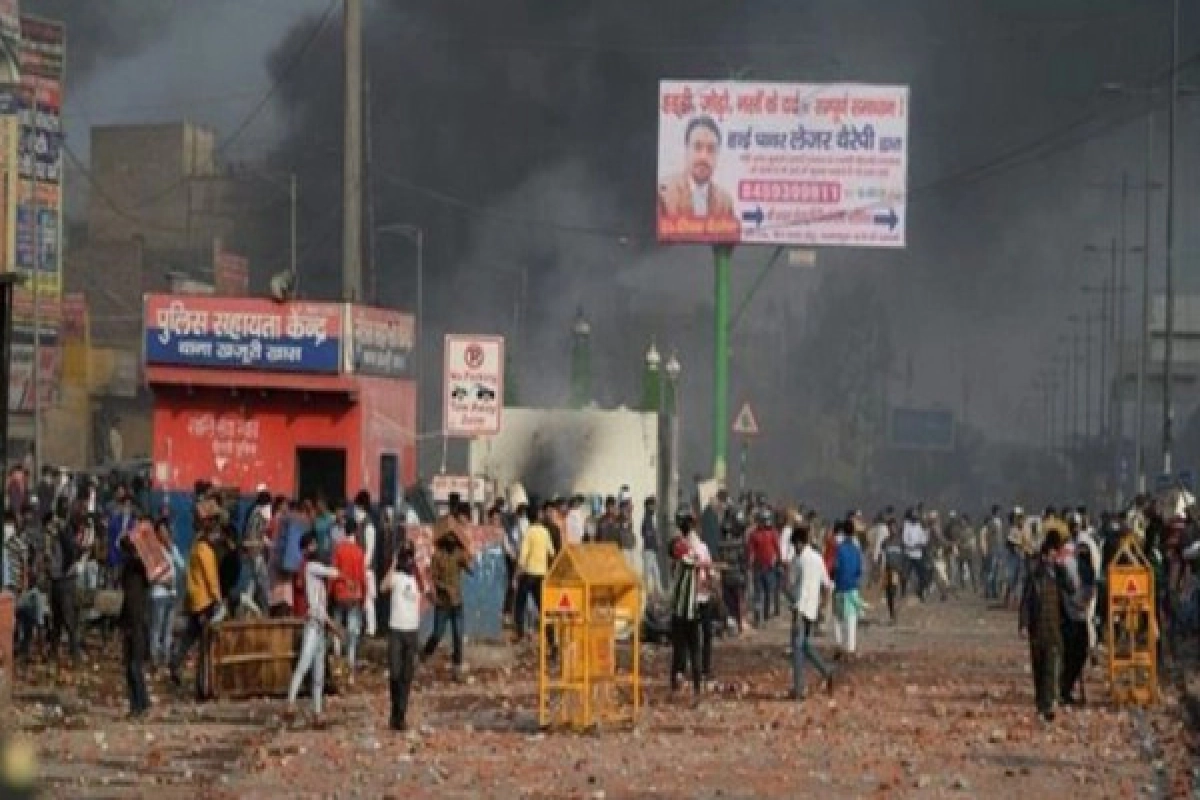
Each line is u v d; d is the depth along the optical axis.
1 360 26.23
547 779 22.80
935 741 27.75
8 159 45.94
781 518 58.38
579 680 28.27
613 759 24.94
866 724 29.92
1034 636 31.22
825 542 54.81
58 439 95.75
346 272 44.94
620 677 33.91
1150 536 43.31
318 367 48.09
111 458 94.12
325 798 20.95
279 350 48.06
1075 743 27.81
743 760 25.09
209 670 31.97
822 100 83.12
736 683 37.31
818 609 34.47
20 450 89.81
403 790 21.62
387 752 25.36
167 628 36.81
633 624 29.31
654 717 30.50
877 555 75.12
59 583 36.78
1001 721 30.69
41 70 76.44
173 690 33.75
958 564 86.19
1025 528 70.56
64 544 36.91
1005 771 24.34
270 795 21.11
